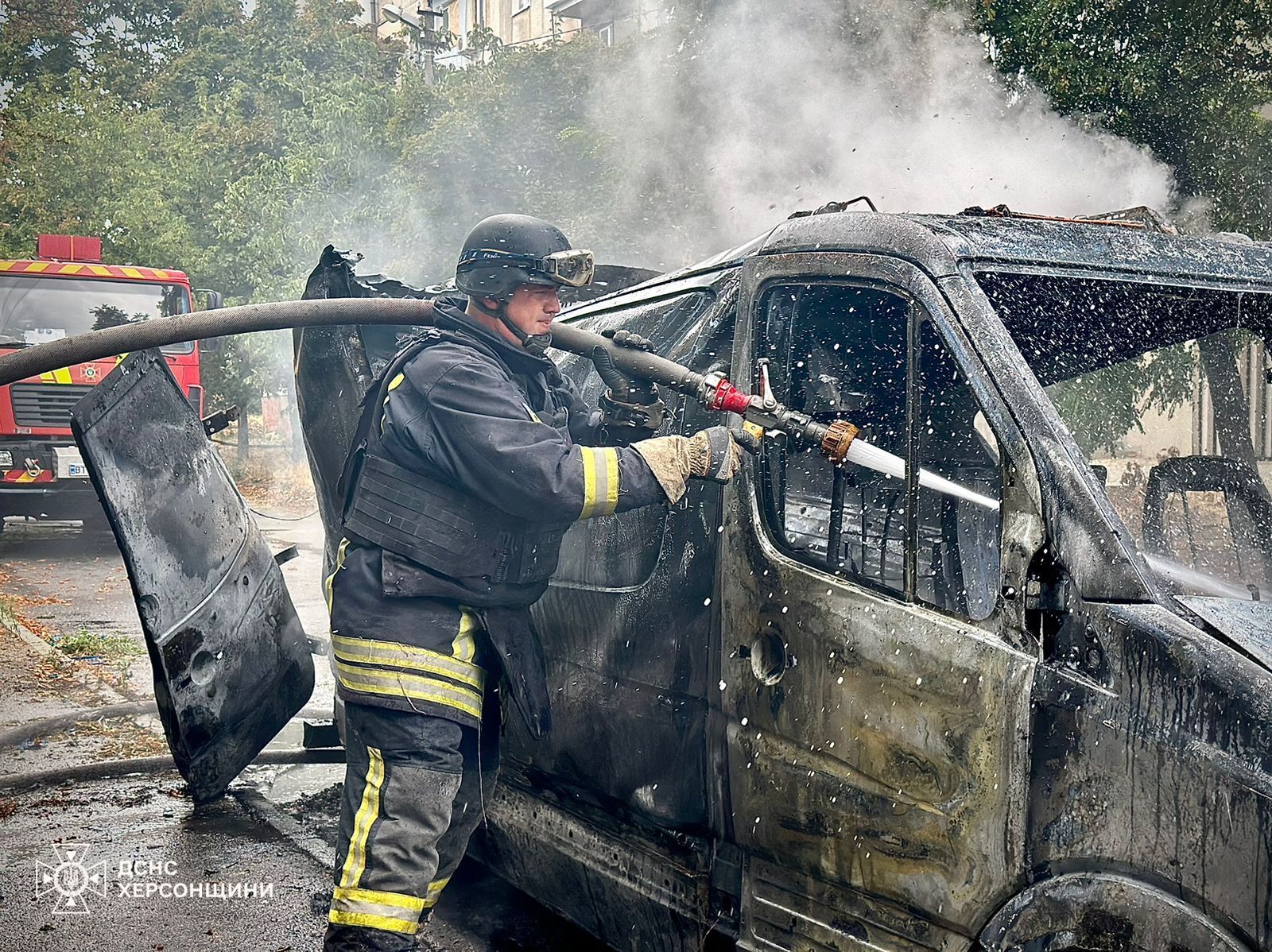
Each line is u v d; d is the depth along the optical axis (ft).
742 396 8.04
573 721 9.75
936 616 6.98
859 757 7.22
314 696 19.54
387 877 8.25
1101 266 8.02
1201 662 5.90
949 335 7.23
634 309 10.82
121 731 17.65
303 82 64.90
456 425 8.11
